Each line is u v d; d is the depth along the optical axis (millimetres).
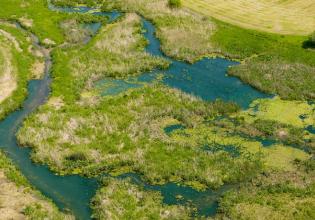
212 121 49844
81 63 60125
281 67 59500
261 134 47656
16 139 46812
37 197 39375
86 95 54281
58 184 41156
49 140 45875
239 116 50719
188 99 53188
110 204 38188
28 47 64625
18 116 50594
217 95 54875
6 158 43812
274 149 45625
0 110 50625
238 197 39188
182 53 62938
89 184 41094
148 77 58438
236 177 41500
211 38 66812
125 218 36875
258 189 40188
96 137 46469
